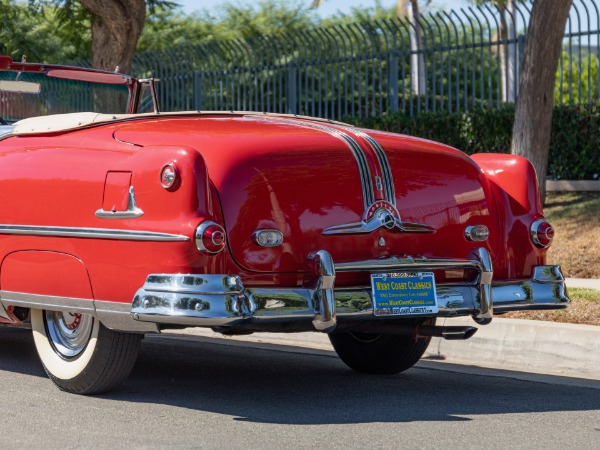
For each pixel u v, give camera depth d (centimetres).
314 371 727
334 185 584
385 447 504
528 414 589
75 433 529
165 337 880
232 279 535
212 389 649
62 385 624
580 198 1512
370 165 598
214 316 525
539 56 1444
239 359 772
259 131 603
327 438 521
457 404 615
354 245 586
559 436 536
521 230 652
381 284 584
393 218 596
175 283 536
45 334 634
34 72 769
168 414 573
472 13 1672
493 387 675
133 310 546
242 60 2014
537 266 652
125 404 598
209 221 536
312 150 586
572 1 1444
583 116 1559
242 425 548
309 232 572
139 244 551
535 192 661
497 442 520
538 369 764
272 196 565
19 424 548
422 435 531
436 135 1684
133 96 797
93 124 622
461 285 615
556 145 1587
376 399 627
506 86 1655
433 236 615
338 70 1838
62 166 599
